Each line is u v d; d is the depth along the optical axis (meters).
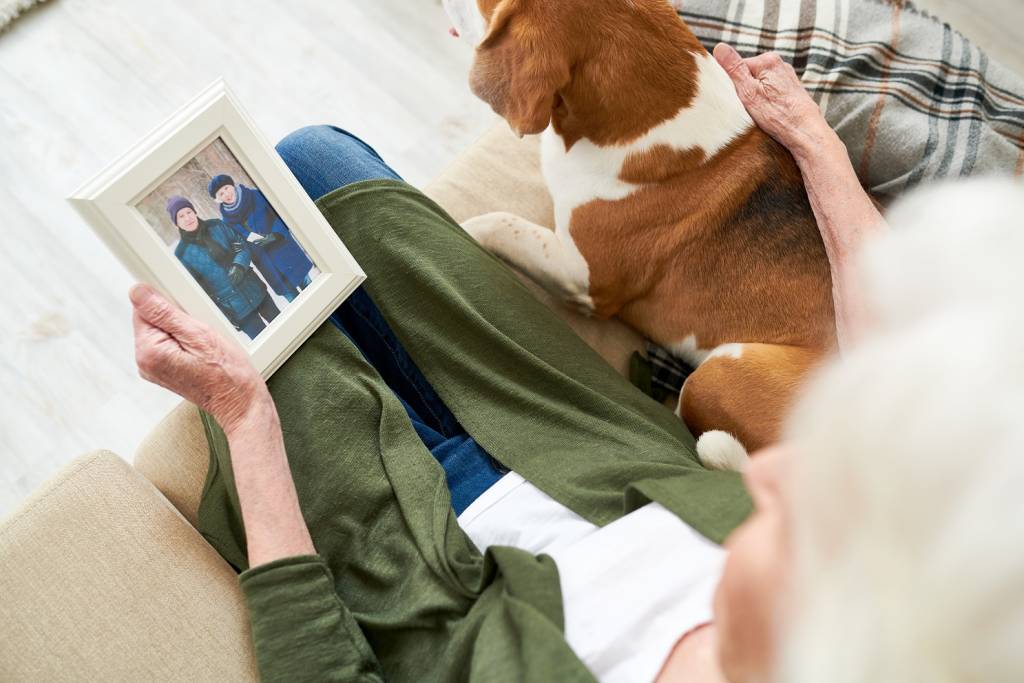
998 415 0.31
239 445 0.97
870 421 0.33
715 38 1.42
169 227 0.98
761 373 1.20
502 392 1.10
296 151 1.25
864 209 1.18
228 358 0.98
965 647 0.31
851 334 1.09
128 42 2.01
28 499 0.95
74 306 1.79
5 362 1.74
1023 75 2.02
